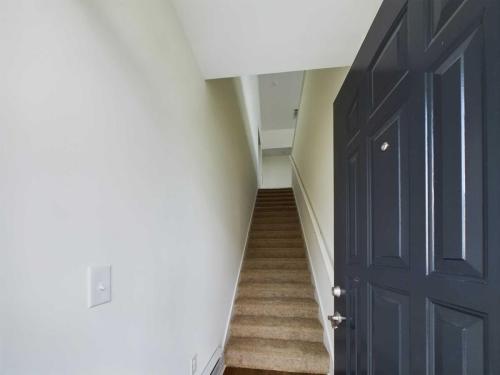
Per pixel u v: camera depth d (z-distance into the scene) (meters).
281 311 2.40
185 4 1.20
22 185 0.50
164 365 1.05
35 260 0.52
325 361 1.91
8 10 0.48
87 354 0.64
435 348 0.59
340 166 1.32
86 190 0.65
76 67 0.63
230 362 2.01
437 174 0.59
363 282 0.99
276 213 4.25
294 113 6.39
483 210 0.47
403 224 0.72
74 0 0.64
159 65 1.08
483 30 0.47
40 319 0.52
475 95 0.49
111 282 0.73
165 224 1.10
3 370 0.46
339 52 1.52
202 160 1.67
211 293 1.79
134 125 0.88
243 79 3.80
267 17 1.26
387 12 0.83
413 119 0.68
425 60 0.63
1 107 0.47
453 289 0.54
